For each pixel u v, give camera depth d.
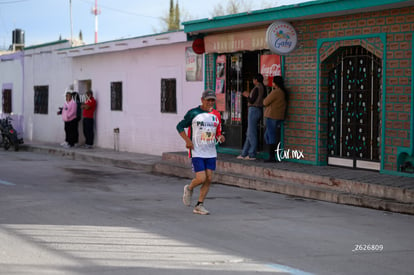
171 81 17.62
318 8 11.80
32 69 26.53
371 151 11.84
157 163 15.28
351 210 9.60
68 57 23.16
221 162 13.54
